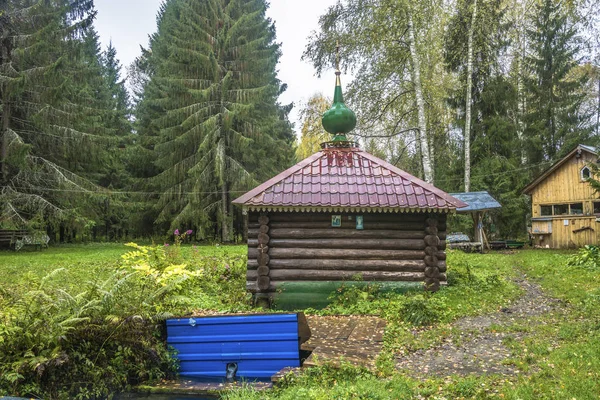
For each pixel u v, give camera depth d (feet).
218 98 109.40
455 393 19.10
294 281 37.55
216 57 111.96
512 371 21.89
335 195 37.96
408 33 68.80
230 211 111.75
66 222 94.27
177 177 108.58
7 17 88.33
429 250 37.81
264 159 115.75
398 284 37.65
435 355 25.07
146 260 42.29
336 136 45.42
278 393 20.63
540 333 27.91
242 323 25.44
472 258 67.15
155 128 123.34
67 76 95.14
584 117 113.80
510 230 104.99
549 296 39.24
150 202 113.50
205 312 33.17
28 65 91.45
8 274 49.49
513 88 104.22
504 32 90.89
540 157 113.29
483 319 32.40
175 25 122.42
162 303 26.99
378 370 22.33
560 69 109.29
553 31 108.88
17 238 86.02
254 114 115.96
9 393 19.98
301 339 26.50
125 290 25.35
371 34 66.95
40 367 20.27
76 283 38.32
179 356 25.38
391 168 41.63
